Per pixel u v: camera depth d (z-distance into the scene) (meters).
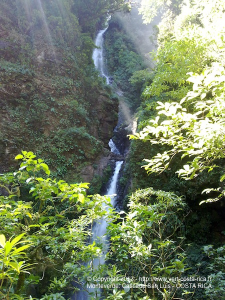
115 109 17.53
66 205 9.19
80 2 17.67
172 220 6.93
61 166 11.85
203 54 4.45
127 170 11.99
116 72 28.97
